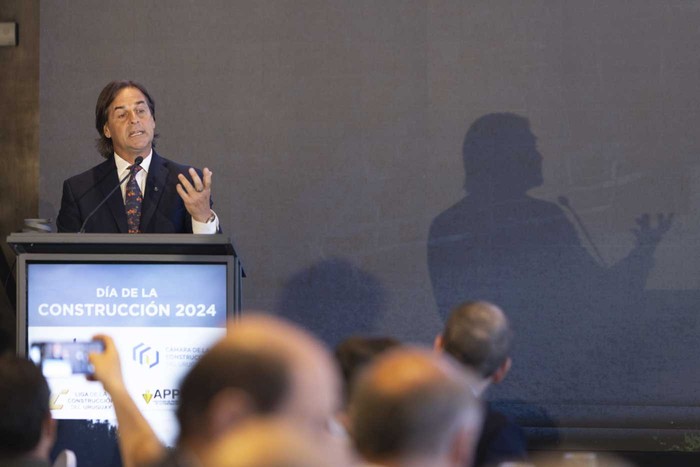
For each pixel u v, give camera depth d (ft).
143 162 25.08
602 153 32.45
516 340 32.19
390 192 32.91
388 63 33.14
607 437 31.63
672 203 32.24
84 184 24.97
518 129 32.71
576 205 32.37
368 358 14.07
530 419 31.86
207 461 7.25
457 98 32.91
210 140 33.35
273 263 33.01
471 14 33.01
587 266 32.22
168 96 33.42
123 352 20.22
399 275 32.76
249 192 33.17
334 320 32.81
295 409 7.35
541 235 32.40
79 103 33.55
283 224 33.06
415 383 8.68
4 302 33.14
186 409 7.54
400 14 33.17
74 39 33.63
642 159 32.37
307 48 33.35
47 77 33.63
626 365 31.91
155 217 24.44
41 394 12.72
